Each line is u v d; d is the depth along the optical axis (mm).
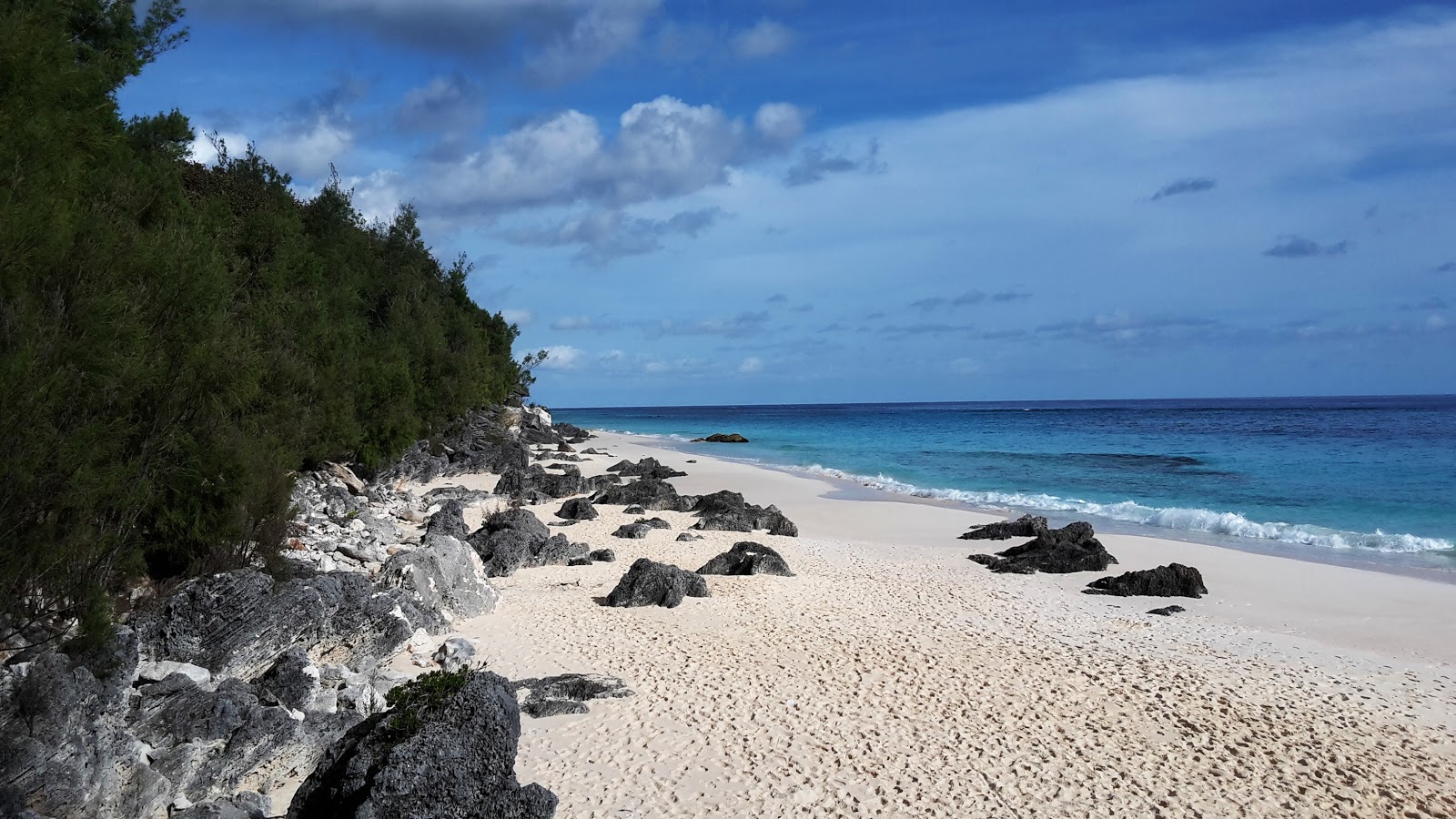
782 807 12617
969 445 88750
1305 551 32938
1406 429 97062
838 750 14453
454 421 58812
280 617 14930
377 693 15047
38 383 11602
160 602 14469
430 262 73438
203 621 14125
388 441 38000
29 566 11695
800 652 19453
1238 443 80375
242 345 18031
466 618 21344
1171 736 15352
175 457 16156
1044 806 12820
